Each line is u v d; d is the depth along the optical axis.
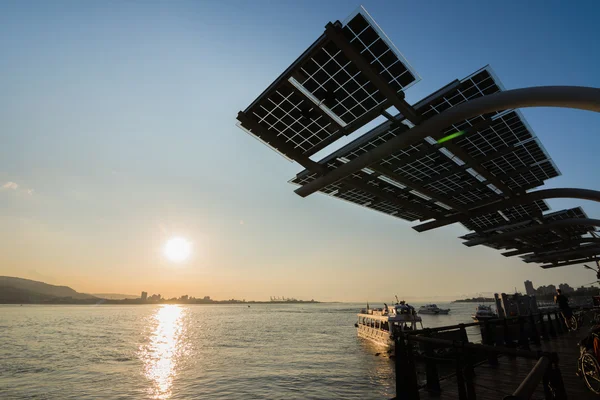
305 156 10.98
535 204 15.83
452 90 8.62
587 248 21.73
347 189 13.41
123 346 57.62
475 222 17.98
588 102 6.53
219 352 48.72
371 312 47.31
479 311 65.88
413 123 9.18
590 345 6.57
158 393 26.34
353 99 9.04
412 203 14.66
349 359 37.19
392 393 23.34
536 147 11.11
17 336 74.00
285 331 85.12
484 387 6.73
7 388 28.64
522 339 11.89
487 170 11.93
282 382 28.05
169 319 163.62
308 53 8.00
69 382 30.62
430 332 6.77
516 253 22.91
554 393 3.35
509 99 7.55
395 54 7.97
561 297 14.36
